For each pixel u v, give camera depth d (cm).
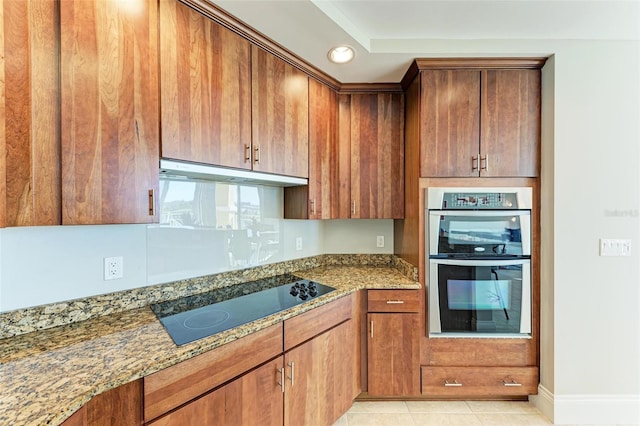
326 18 147
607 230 182
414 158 200
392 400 203
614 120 181
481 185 192
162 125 120
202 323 123
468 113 191
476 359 193
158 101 120
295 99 185
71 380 81
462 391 192
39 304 115
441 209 191
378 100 219
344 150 220
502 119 191
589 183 182
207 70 137
